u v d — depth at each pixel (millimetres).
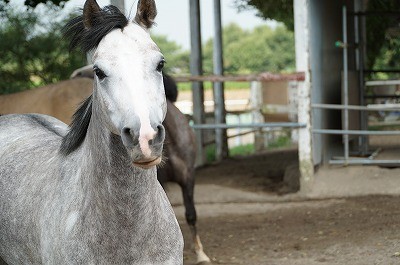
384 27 12898
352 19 10469
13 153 3855
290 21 12648
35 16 10227
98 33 2850
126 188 2895
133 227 2922
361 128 9742
